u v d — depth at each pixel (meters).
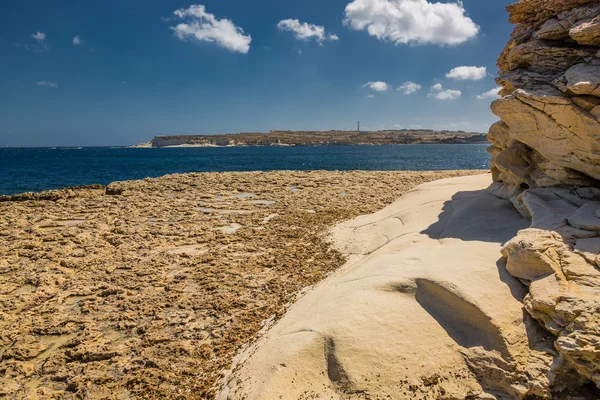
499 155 10.58
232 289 9.56
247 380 5.48
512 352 5.14
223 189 25.59
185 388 6.00
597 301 5.04
